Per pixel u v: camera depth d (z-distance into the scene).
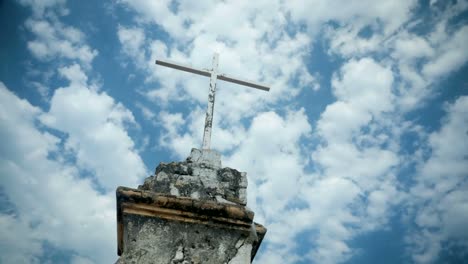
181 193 4.33
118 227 4.25
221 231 4.13
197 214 4.09
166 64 5.76
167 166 4.56
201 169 4.61
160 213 4.07
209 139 5.02
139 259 3.79
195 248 3.96
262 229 4.23
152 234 3.97
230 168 4.71
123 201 4.03
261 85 5.92
